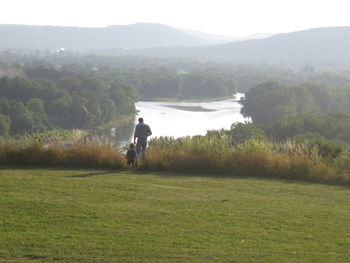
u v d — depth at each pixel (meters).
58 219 8.23
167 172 13.98
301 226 8.46
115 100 118.69
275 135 71.69
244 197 10.67
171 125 98.69
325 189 11.91
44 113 99.94
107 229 7.83
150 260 6.56
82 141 15.42
